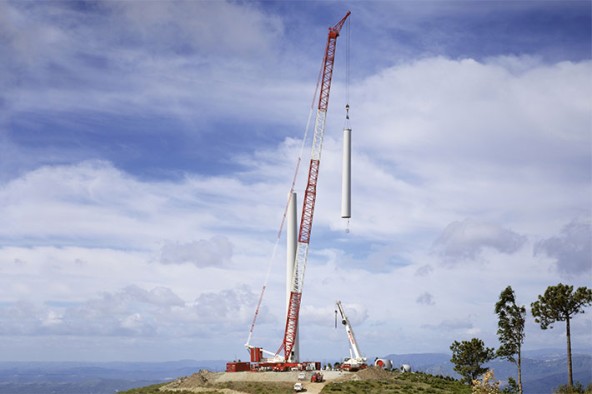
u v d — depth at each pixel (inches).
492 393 3959.2
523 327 6028.5
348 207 7682.1
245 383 6875.0
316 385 6688.0
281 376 7150.6
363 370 7372.1
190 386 7071.9
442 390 6378.0
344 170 7751.0
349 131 7790.4
